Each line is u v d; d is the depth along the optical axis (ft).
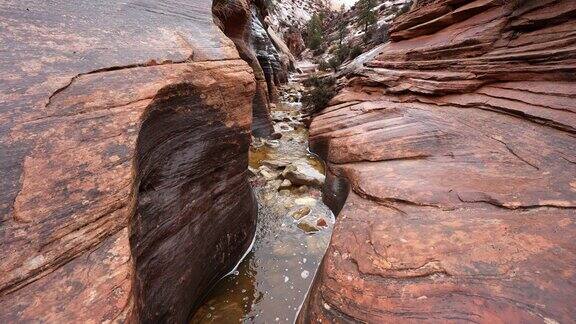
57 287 6.90
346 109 37.65
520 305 8.59
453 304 9.26
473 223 12.44
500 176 15.31
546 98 19.89
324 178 29.63
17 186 7.66
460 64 29.37
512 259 10.15
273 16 215.51
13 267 6.66
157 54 13.62
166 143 12.51
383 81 37.55
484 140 19.33
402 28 48.55
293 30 220.64
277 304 15.60
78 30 12.41
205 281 15.47
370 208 16.30
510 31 28.14
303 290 16.48
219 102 15.47
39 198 7.71
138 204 10.43
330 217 23.89
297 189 27.89
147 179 11.41
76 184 8.35
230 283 16.93
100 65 11.46
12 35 10.53
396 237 12.82
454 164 18.10
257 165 33.60
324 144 34.55
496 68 25.63
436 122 24.20
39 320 6.31
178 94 12.98
